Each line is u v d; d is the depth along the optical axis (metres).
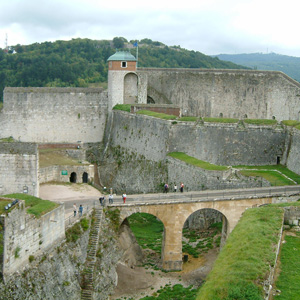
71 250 44.00
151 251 59.16
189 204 53.94
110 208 53.34
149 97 102.56
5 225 32.84
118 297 47.41
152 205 53.62
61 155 91.62
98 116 101.38
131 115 87.75
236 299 26.33
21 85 149.88
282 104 89.62
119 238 53.84
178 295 46.88
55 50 181.75
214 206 54.38
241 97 93.69
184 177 68.50
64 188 71.81
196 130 75.31
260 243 33.06
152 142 79.44
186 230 67.25
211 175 63.25
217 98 95.19
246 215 41.16
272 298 26.67
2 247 32.69
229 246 34.47
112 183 88.69
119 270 51.03
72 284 42.41
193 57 197.25
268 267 29.17
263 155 75.56
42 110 100.62
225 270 29.88
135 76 98.25
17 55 174.00
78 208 53.88
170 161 72.94
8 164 51.34
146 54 182.50
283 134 75.62
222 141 75.62
